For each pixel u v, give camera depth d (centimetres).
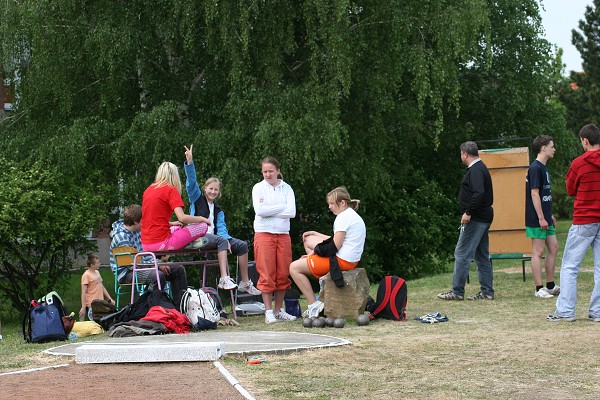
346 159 2948
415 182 3853
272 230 1521
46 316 1410
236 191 2522
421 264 3731
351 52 2714
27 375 1013
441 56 2756
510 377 938
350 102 2959
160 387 915
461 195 1738
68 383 954
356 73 2828
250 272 1752
